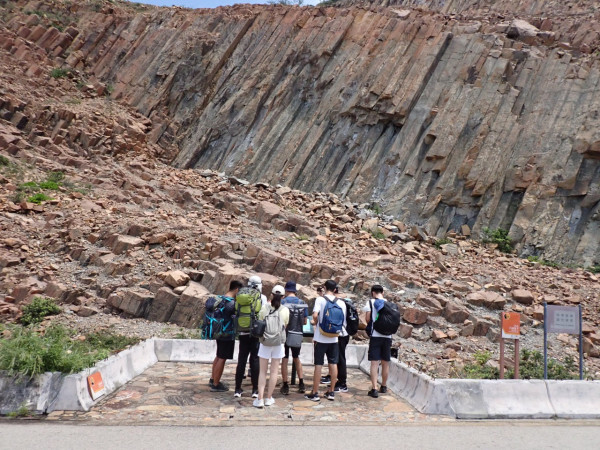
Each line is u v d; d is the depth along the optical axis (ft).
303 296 45.16
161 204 72.59
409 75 94.17
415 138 88.74
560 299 51.57
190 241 56.49
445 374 34.63
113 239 56.13
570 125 80.33
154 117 110.73
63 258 54.44
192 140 107.65
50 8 127.54
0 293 47.62
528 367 36.17
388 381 30.58
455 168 83.30
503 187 81.41
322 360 27.09
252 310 25.86
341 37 104.27
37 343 26.13
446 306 45.91
